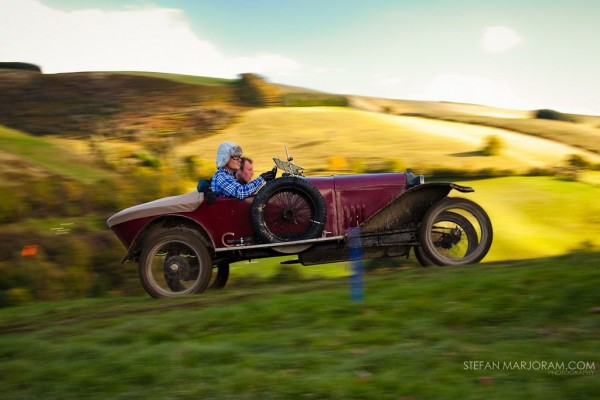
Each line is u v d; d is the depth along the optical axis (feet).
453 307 19.12
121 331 20.13
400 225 27.04
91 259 51.67
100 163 127.65
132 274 50.08
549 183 134.72
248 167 27.55
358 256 26.99
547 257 24.79
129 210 26.99
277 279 41.70
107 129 209.46
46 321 24.08
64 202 76.79
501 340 16.60
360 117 207.00
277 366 15.94
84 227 67.31
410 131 191.83
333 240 26.84
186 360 16.70
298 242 26.25
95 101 242.17
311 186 26.37
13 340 20.03
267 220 26.61
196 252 26.25
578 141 217.77
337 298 21.04
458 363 15.15
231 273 46.19
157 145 182.39
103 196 81.46
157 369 16.29
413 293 20.59
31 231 62.80
